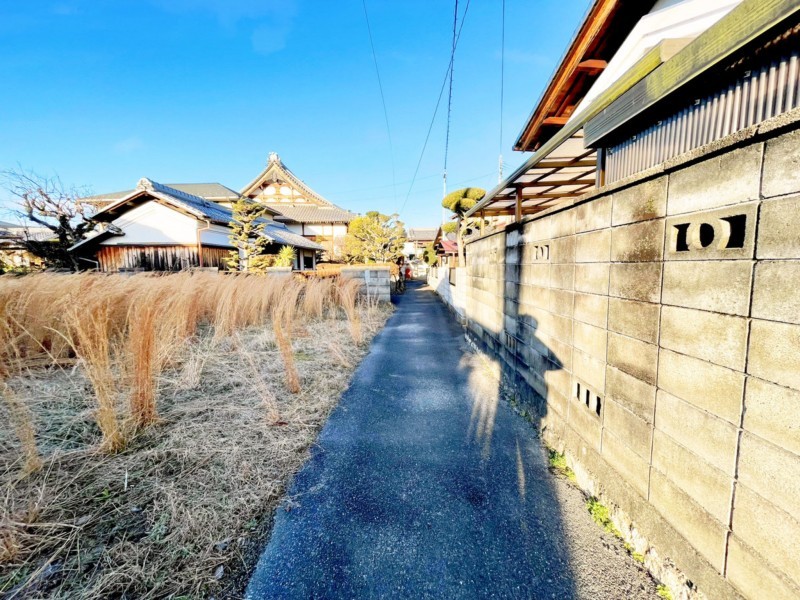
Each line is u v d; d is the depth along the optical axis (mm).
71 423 2131
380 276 9445
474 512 1547
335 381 3248
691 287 1066
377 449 2084
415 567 1271
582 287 1752
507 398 2881
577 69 3707
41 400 2457
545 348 2227
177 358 3385
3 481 1606
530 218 2471
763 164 831
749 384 882
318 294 6508
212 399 2693
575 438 1831
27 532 1343
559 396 2029
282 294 6078
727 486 950
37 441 1968
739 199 898
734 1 2180
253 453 1979
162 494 1601
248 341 4629
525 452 2043
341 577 1229
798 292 756
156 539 1347
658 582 1187
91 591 1122
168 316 3102
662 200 1183
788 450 785
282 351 3176
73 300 2268
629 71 1543
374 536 1413
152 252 9938
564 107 4480
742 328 899
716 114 1212
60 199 11703
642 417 1301
